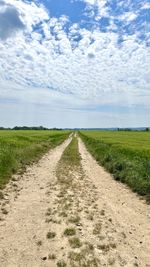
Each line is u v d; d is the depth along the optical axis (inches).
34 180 770.2
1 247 343.0
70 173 901.2
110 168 987.9
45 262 306.0
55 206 518.9
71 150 1759.4
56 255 320.8
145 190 659.4
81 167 1063.6
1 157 844.0
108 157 1156.5
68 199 569.3
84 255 319.9
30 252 329.7
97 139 2415.1
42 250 335.0
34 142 1798.7
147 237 398.3
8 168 810.8
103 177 887.1
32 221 434.9
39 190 653.9
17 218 448.5
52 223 425.7
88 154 1587.1
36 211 487.2
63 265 295.7
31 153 1249.4
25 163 1018.7
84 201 565.0
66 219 443.5
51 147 1913.1
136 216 496.4
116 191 695.1
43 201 554.3
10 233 386.3
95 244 354.0
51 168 1005.8
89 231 397.4
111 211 512.7
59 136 3385.8
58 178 801.6
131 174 792.9
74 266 294.0
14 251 332.2
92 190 681.6
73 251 330.3
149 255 339.9
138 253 342.3
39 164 1091.3
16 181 733.3
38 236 376.2
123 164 933.8
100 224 427.8
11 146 1314.0
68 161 1212.5
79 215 467.5
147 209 546.0
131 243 370.3
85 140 2822.3
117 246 354.9
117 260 316.5
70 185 712.4
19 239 366.6
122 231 411.2
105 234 390.0
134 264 311.4
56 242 356.8
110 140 2255.2
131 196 650.2
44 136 2807.6
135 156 1048.8
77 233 386.0
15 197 577.3
